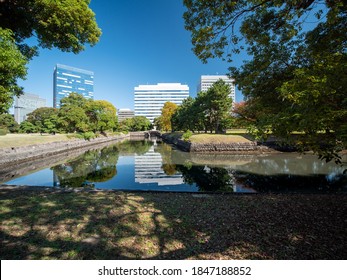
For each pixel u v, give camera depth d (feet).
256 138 13.74
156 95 391.86
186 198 21.52
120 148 109.50
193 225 14.94
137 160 67.72
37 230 13.34
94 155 80.94
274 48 16.71
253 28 18.02
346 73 9.60
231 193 24.36
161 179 41.24
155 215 16.57
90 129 132.67
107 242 12.30
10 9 22.89
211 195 23.07
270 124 11.98
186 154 81.92
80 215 15.96
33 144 71.97
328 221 15.48
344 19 13.53
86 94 445.37
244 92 18.79
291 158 67.15
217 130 114.11
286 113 11.46
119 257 10.98
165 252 11.58
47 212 16.30
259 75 17.63
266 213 17.20
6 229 13.29
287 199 21.33
